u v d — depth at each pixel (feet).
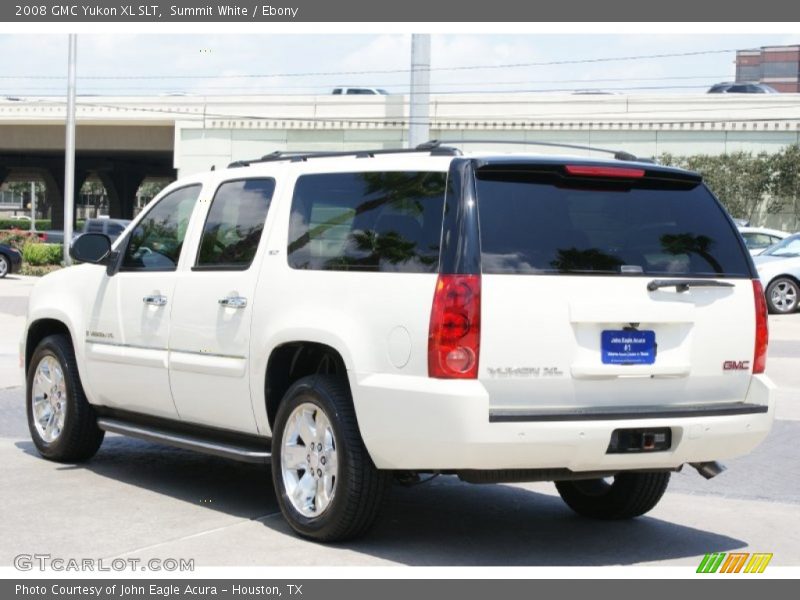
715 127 167.02
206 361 22.98
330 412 20.11
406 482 20.63
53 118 207.51
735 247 21.18
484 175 19.24
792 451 31.63
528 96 170.50
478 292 18.52
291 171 22.44
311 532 20.61
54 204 293.43
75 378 27.17
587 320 19.19
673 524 23.44
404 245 19.53
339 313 20.15
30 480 25.93
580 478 19.90
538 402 18.97
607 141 169.78
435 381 18.47
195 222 24.31
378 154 21.34
